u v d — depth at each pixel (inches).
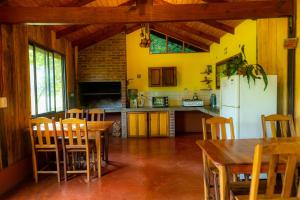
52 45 216.2
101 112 206.2
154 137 285.4
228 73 161.3
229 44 240.1
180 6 141.3
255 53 187.0
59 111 232.2
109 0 205.8
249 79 146.0
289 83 144.8
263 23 174.2
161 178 154.6
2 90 141.5
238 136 146.6
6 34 146.3
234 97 148.8
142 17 141.6
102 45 287.0
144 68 308.8
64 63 245.8
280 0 140.3
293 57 141.4
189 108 283.3
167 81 304.3
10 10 138.8
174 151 220.4
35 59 184.7
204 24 244.4
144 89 310.0
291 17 141.3
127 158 200.7
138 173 164.9
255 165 69.3
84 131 154.4
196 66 309.9
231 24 220.7
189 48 309.1
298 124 139.3
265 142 108.1
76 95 281.1
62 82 244.8
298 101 139.4
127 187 141.8
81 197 129.7
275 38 159.6
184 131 312.3
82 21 141.2
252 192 70.9
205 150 95.9
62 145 155.3
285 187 74.7
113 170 171.5
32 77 181.3
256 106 147.3
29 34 174.6
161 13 141.6
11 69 151.5
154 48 309.0
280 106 155.9
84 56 286.8
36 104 184.7
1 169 137.9
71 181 153.9
